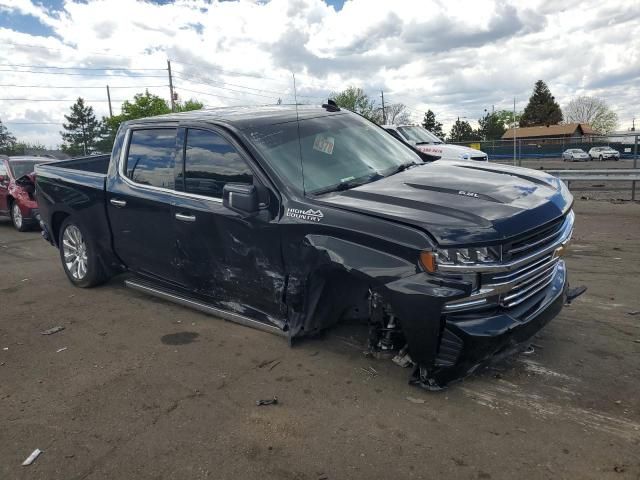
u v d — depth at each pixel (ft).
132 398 12.05
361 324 14.93
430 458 9.40
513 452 9.45
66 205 19.81
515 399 11.16
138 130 17.38
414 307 10.56
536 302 11.90
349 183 13.47
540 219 11.31
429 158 16.71
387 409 11.00
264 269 13.37
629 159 84.43
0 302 19.69
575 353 13.15
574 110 317.01
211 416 11.12
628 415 10.41
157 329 16.12
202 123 15.10
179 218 15.16
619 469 8.88
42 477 9.45
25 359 14.47
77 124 301.63
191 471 9.40
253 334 15.25
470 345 10.48
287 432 10.42
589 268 20.74
